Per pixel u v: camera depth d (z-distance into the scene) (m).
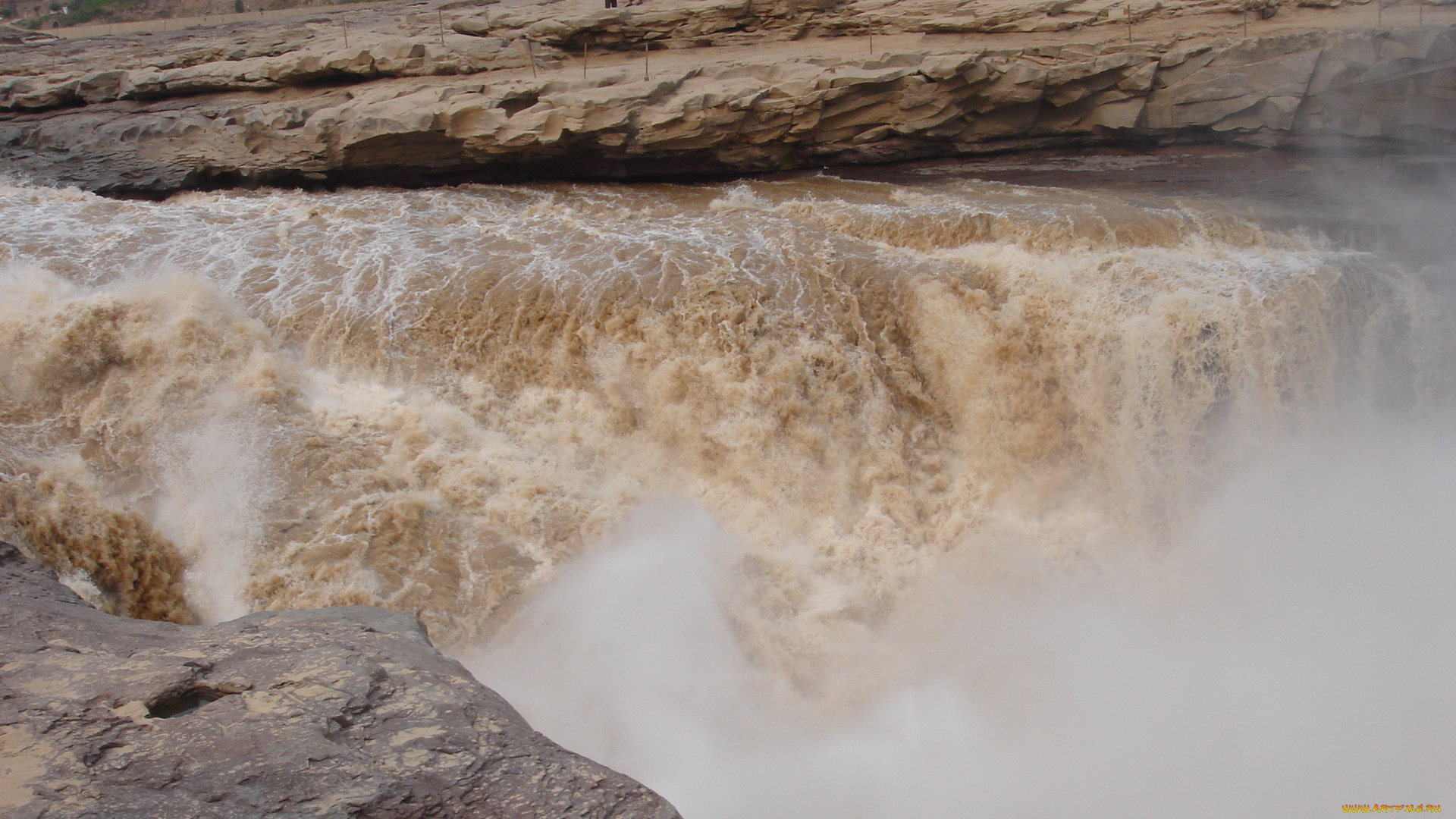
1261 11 22.39
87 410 13.98
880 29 23.78
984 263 15.79
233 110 22.03
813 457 14.55
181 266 16.53
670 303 15.09
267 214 19.11
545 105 20.34
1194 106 21.59
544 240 17.25
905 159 22.45
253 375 14.37
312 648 7.10
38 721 5.94
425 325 15.35
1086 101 21.97
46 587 8.55
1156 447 14.64
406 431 14.21
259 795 5.46
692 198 20.31
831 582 13.80
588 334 15.03
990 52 21.67
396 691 6.60
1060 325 14.96
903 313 15.42
